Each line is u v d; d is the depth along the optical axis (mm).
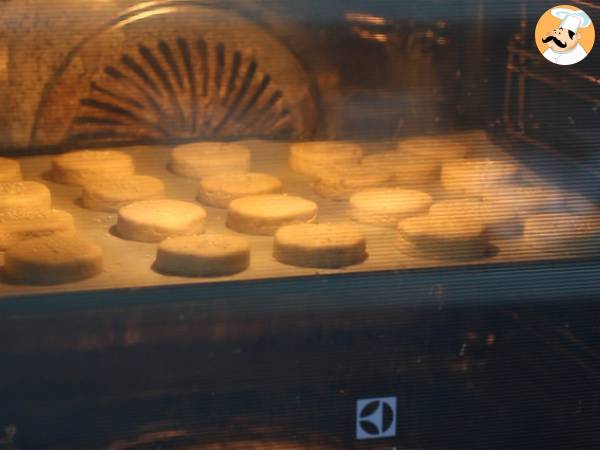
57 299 754
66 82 825
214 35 827
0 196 821
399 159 827
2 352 751
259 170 866
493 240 808
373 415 799
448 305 789
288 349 782
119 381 768
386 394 796
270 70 836
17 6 799
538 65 792
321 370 787
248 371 781
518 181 810
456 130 815
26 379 757
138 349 767
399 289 784
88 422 769
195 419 780
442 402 802
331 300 781
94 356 763
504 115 809
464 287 787
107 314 760
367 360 791
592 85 793
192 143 855
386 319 787
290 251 795
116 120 842
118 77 829
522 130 805
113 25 815
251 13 823
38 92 824
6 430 760
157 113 845
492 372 803
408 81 816
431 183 827
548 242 805
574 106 797
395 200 813
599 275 795
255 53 832
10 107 825
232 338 776
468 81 804
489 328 795
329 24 819
